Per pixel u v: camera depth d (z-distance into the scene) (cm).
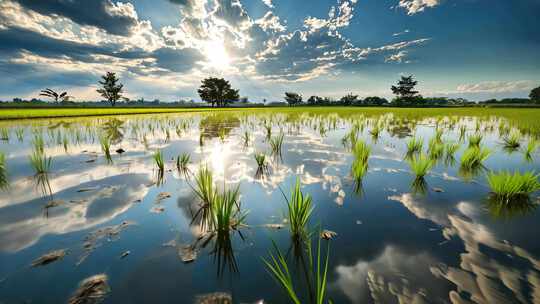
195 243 237
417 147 680
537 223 265
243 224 275
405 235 247
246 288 181
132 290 177
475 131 1115
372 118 1938
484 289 174
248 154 630
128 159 566
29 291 174
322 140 862
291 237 249
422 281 183
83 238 240
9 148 693
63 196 344
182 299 170
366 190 375
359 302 166
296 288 180
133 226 265
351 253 220
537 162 540
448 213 295
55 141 809
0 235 241
